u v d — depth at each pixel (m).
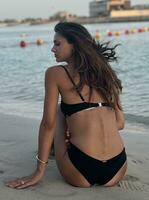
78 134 4.10
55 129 4.28
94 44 4.20
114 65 19.19
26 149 5.49
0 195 3.94
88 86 4.11
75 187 4.14
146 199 3.92
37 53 31.42
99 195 3.97
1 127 7.03
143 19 142.12
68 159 4.11
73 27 4.18
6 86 13.41
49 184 4.21
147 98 10.25
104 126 4.10
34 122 7.48
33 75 16.67
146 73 15.77
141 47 32.62
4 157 5.14
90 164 4.03
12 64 22.97
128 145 6.06
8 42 53.12
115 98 4.23
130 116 8.30
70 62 4.20
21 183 4.15
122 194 4.01
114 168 4.11
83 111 4.10
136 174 4.57
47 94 4.14
